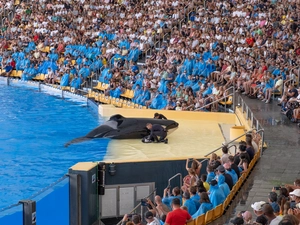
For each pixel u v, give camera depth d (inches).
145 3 2187.5
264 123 1173.7
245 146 896.3
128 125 1186.6
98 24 2148.1
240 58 1561.3
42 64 1984.5
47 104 1625.2
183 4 2054.6
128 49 1877.5
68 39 2084.2
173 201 609.9
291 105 1200.8
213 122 1316.4
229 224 672.4
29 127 1320.1
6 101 1676.9
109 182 912.9
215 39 1700.3
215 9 1963.6
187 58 1584.6
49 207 800.3
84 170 849.5
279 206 589.0
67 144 1148.5
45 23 2244.1
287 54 1505.9
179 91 1424.7
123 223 686.5
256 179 843.4
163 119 1212.5
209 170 787.4
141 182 932.0
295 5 1863.9
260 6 1898.4
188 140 1165.7
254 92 1405.0
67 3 2332.7
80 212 854.5
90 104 1565.0
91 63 1877.5
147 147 1116.5
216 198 706.8
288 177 849.5
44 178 956.0
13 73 2059.5
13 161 1047.0
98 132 1187.3
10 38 2273.6
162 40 1914.4
